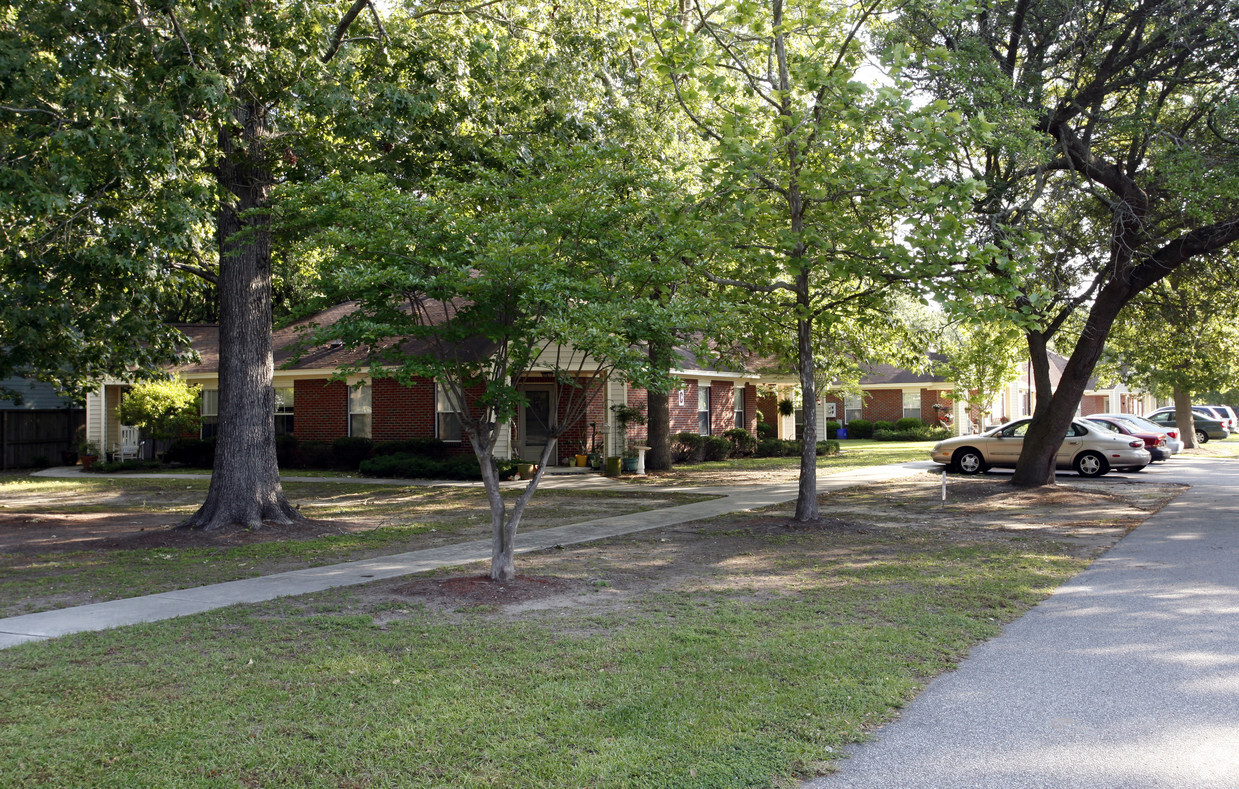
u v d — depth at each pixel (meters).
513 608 7.98
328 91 12.73
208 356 27.86
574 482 21.06
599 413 24.73
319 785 4.22
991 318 11.35
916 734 4.89
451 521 14.41
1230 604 8.01
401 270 8.21
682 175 17.61
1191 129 15.37
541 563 10.41
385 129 13.21
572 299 8.71
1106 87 15.30
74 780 4.27
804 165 12.19
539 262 8.31
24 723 5.03
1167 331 20.25
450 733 4.84
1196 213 13.41
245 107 13.42
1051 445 18.69
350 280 7.93
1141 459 21.69
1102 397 62.31
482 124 14.89
